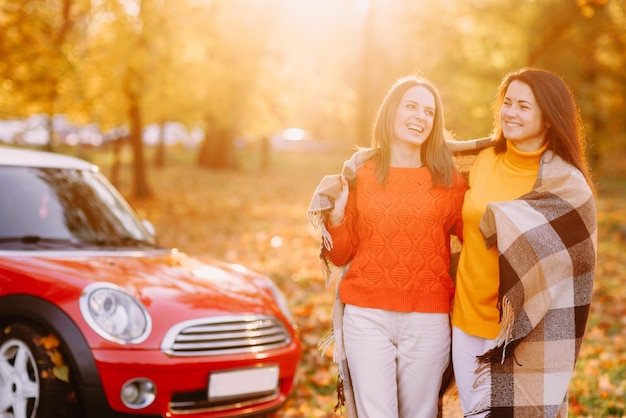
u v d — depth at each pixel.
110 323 3.94
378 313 3.22
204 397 4.12
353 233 3.34
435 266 3.26
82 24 15.64
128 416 3.90
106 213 5.27
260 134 23.44
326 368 5.78
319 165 41.41
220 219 15.78
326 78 22.70
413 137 3.27
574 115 3.12
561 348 2.97
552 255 2.94
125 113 16.80
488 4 19.77
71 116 15.96
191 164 35.84
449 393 3.46
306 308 7.29
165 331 4.02
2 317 4.15
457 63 20.06
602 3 19.36
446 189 3.30
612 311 7.86
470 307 3.21
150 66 15.95
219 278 4.73
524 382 3.01
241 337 4.29
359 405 3.28
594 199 3.05
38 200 4.99
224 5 17.73
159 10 15.77
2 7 12.52
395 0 18.84
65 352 3.90
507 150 3.25
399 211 3.24
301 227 14.57
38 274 4.12
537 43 20.20
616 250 11.81
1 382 4.14
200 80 17.05
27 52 12.71
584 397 5.17
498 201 3.16
